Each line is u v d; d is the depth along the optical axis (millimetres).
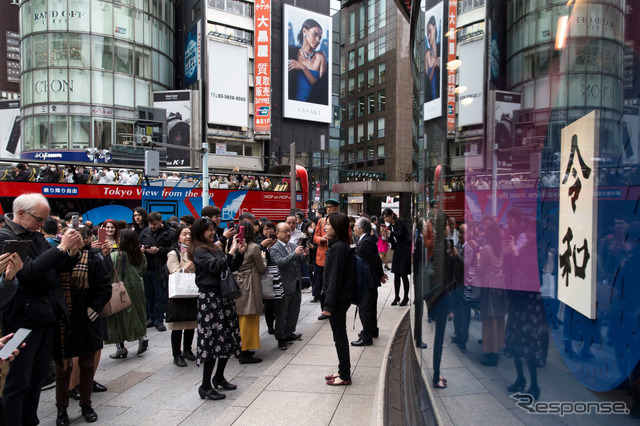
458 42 1963
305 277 9109
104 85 30516
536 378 1482
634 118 1179
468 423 1834
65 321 3562
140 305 5555
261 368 5012
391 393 3215
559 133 1399
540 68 1466
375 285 5750
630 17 1191
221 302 4168
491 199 1711
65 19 29500
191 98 33594
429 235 2414
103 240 4316
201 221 4141
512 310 1611
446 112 2100
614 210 1220
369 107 51781
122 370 5016
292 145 15086
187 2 37281
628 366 1192
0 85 39781
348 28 55688
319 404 3764
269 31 36500
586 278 1289
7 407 3037
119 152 26891
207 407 3951
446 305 2088
